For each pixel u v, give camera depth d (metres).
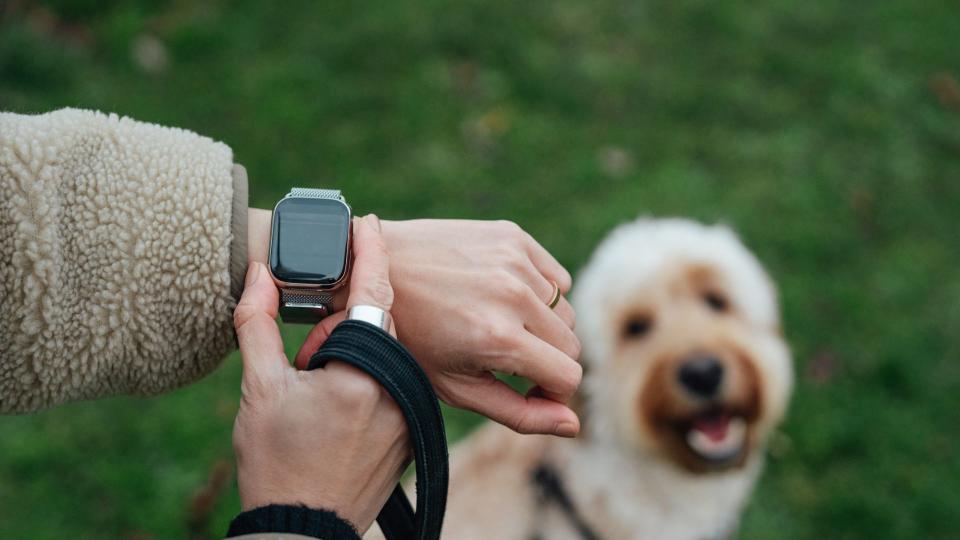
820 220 1.47
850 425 1.20
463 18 1.75
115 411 1.17
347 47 1.68
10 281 0.47
